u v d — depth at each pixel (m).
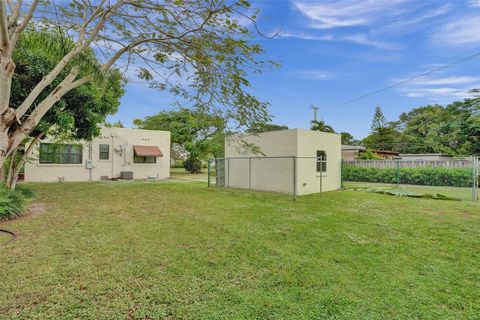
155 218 6.26
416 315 2.39
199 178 19.77
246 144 5.38
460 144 24.80
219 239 4.61
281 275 3.19
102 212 6.94
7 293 2.69
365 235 4.88
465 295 2.74
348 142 41.81
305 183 11.13
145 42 4.99
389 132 34.62
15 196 6.66
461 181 13.31
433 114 32.38
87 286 2.87
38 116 4.46
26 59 6.98
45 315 2.33
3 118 3.98
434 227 5.46
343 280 3.06
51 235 4.79
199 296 2.69
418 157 24.77
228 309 2.46
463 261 3.65
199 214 6.74
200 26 4.27
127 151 18.86
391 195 10.62
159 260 3.63
